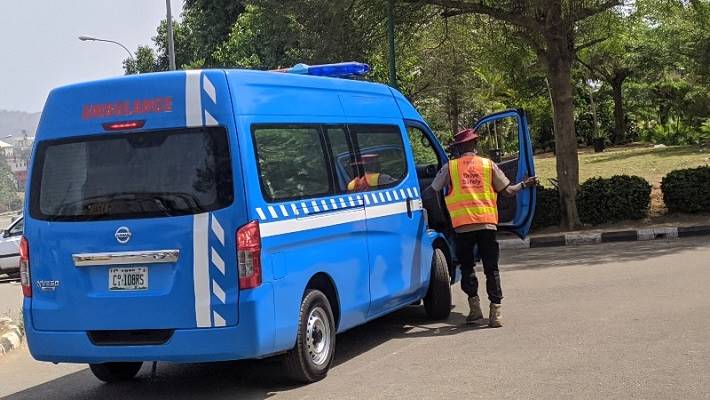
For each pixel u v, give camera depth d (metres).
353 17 16.27
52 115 6.06
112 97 5.89
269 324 5.60
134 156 5.80
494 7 15.59
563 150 15.73
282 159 6.06
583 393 5.38
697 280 9.29
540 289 9.70
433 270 8.32
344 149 6.94
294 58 22.03
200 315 5.52
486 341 7.18
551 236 14.88
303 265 6.05
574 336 7.04
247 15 30.97
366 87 7.73
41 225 5.96
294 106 6.38
